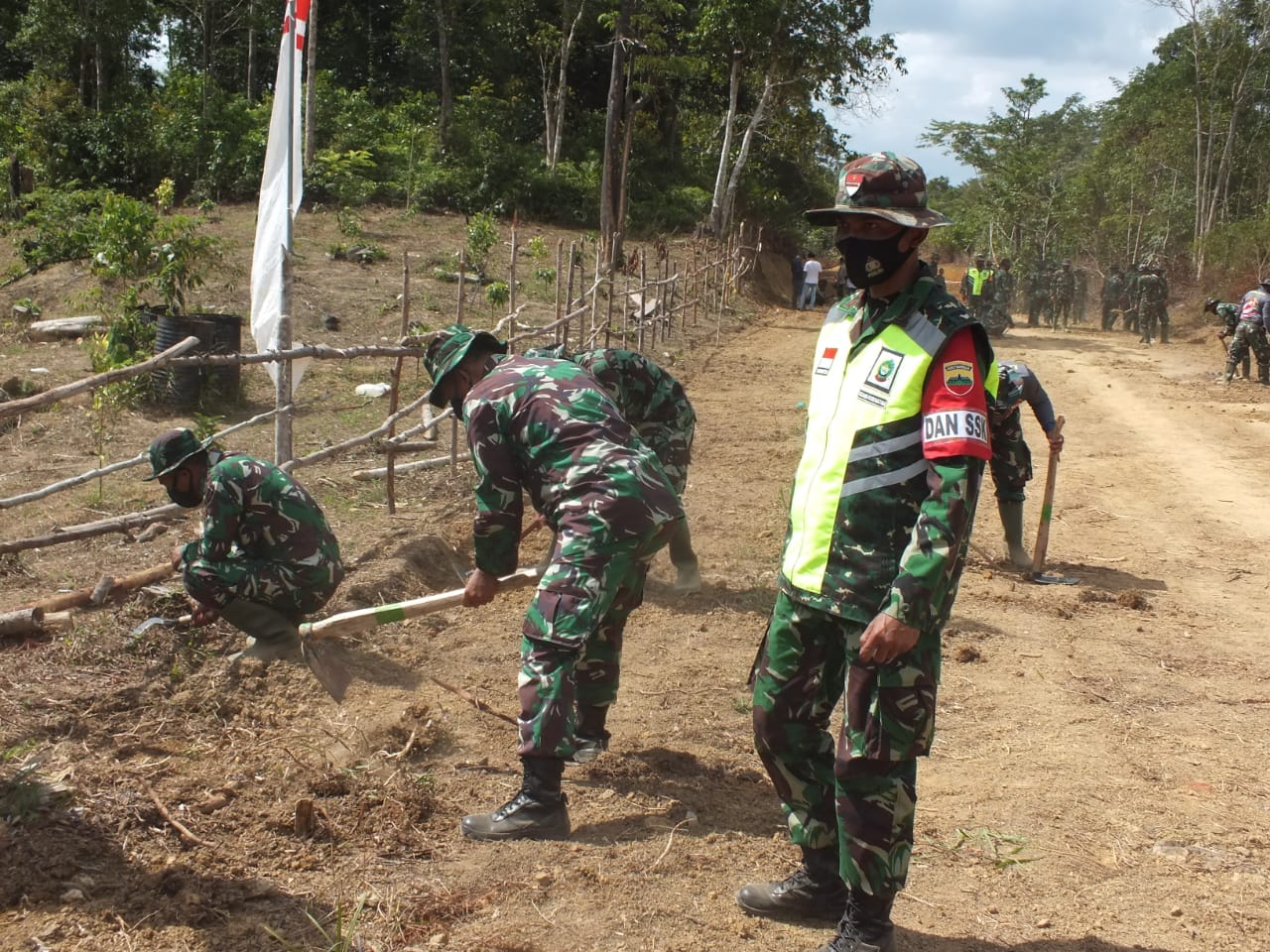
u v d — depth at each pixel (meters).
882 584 2.74
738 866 3.49
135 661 4.62
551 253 26.42
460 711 4.44
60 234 18.64
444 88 32.91
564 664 3.50
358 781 3.82
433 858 3.45
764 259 32.97
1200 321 26.88
